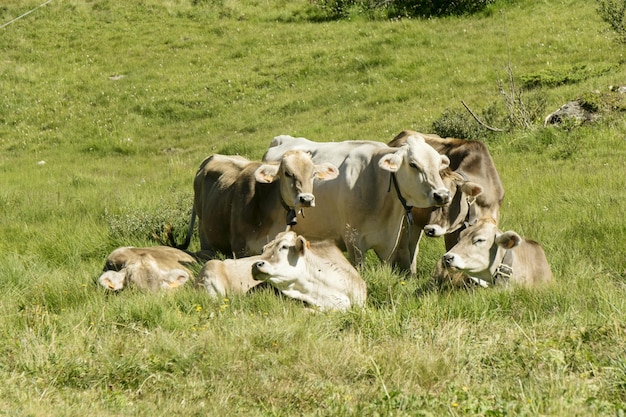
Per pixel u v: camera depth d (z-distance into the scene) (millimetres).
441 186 26484
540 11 89750
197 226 37594
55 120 82688
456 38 86500
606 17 75688
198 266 28172
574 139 50562
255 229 29266
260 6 107438
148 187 55250
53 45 98875
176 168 64875
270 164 28625
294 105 78438
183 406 16719
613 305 22031
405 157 26859
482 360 18984
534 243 26359
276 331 20297
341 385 17844
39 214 44281
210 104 82562
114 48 97750
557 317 21703
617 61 70125
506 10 92125
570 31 81188
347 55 87438
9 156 76062
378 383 17781
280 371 18500
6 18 104688
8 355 19500
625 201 37219
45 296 25656
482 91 69562
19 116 84062
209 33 100500
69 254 35062
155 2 108500
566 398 16109
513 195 40656
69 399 17047
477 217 28469
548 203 38656
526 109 56812
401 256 29516
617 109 54094
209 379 18328
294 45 93625
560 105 58469
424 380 17938
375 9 99812
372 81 79812
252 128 75438
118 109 83812
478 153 29734
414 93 73875
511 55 78000
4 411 15844
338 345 19672
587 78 65625
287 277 23859
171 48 97312
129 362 18750
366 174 28609
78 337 20578
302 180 27375
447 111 59562
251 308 23312
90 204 46094
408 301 23578
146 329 21562
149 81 88750
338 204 29047
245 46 95250
